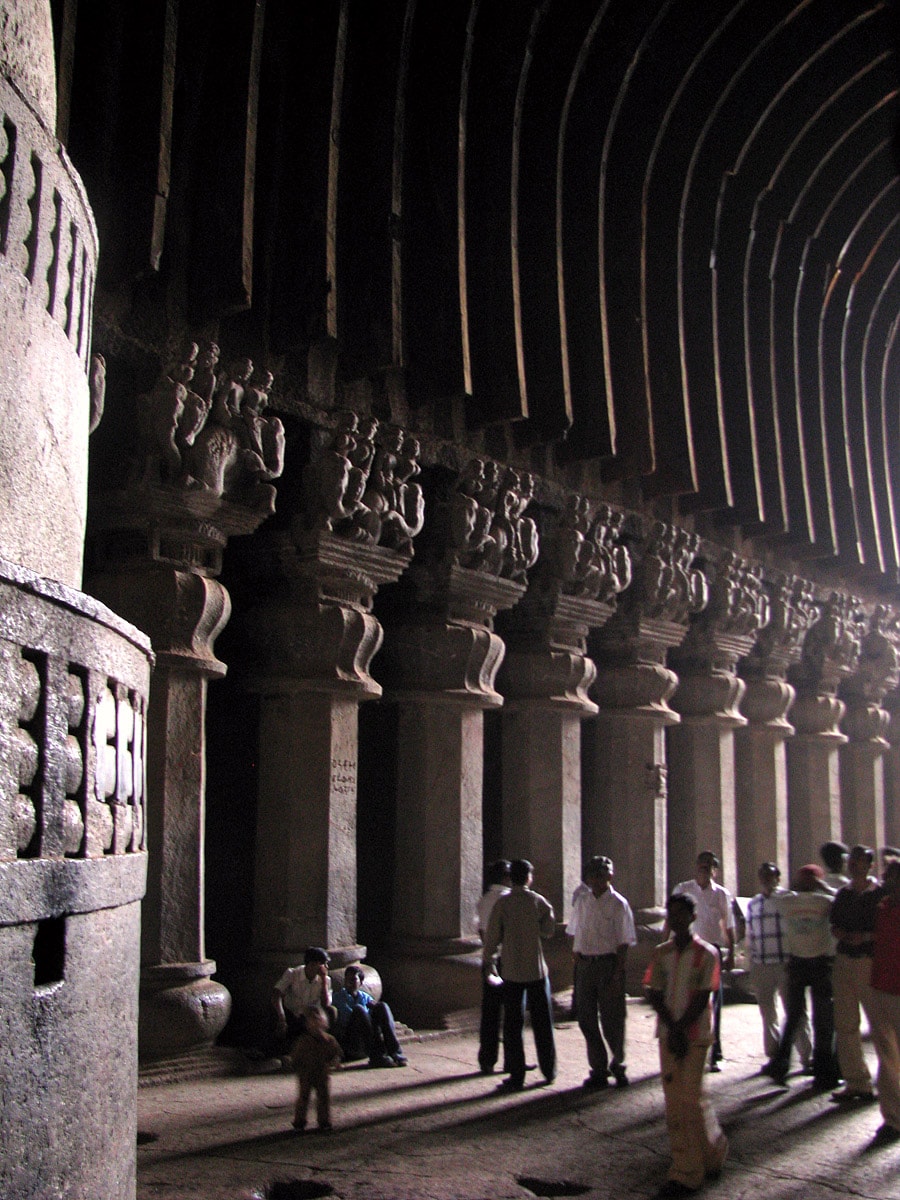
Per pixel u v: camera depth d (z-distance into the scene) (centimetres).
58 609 319
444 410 1091
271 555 950
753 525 1553
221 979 918
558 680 1176
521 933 776
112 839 372
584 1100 736
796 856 1708
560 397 1148
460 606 1068
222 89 870
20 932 286
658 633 1327
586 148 1234
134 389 824
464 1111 704
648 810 1291
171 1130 647
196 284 859
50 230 382
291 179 945
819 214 1584
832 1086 778
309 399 955
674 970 591
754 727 1568
